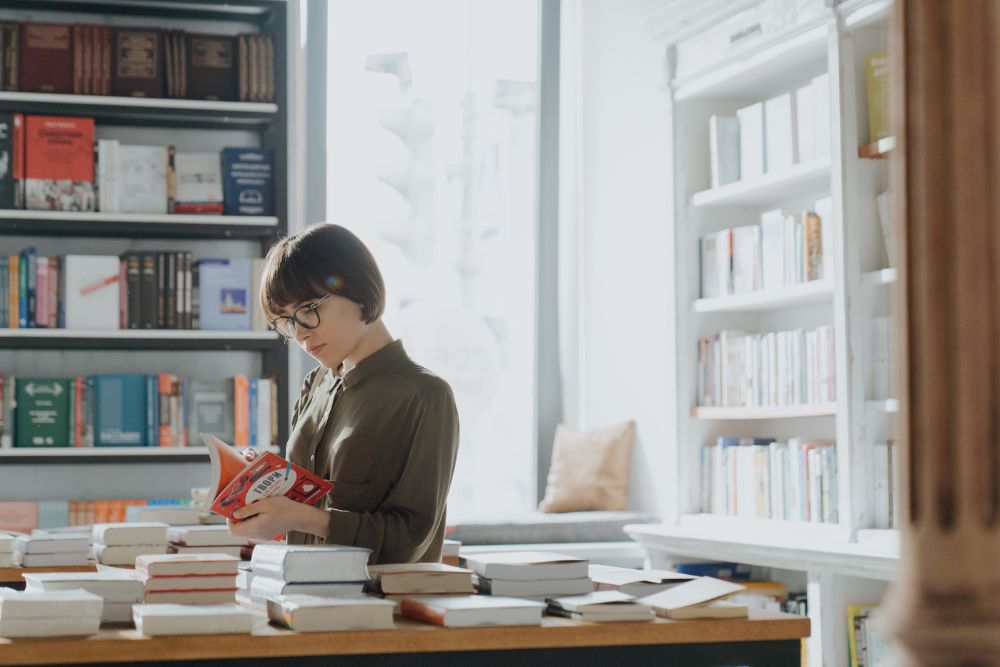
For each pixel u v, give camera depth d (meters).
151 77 4.64
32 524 4.47
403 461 2.13
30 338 4.52
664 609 1.74
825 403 3.84
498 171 5.77
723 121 4.47
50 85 4.55
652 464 5.29
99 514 4.55
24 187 4.52
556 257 5.87
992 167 0.54
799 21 3.87
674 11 4.46
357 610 1.58
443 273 5.66
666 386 5.17
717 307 4.44
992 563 0.54
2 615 1.51
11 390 4.51
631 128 5.47
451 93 5.69
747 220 4.66
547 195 5.85
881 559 3.36
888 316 3.65
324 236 2.11
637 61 5.44
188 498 4.83
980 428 0.54
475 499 5.69
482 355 5.70
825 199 3.96
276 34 4.80
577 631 1.64
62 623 1.53
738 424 4.62
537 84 5.86
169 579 1.74
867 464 3.62
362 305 2.14
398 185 5.60
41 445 4.51
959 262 0.54
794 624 1.74
